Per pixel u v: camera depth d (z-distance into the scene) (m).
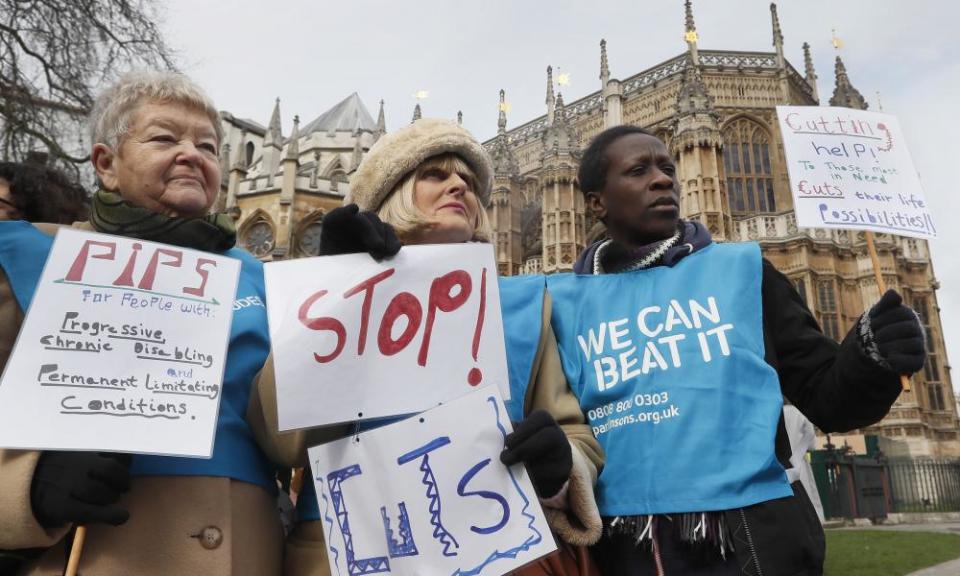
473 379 2.08
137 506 1.99
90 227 2.45
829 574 9.43
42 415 1.71
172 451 1.81
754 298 2.56
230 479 2.16
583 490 2.07
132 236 2.30
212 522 2.04
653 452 2.39
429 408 2.02
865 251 33.38
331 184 44.03
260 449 2.34
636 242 3.01
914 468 25.62
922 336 2.14
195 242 2.38
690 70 36.66
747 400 2.38
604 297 2.84
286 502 2.93
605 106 41.88
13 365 1.74
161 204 2.42
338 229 2.14
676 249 2.83
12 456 1.75
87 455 1.73
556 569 2.23
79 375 1.81
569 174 36.41
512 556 1.81
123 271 2.01
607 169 3.04
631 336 2.65
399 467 1.95
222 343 2.04
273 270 2.11
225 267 2.19
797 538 2.19
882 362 2.11
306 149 57.75
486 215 2.78
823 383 2.40
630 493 2.38
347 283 2.09
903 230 2.86
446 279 2.18
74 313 1.88
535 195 44.50
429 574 1.84
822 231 33.38
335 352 2.01
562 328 2.86
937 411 33.72
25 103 11.85
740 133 38.75
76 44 12.38
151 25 13.00
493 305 2.20
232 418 2.25
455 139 2.60
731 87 39.53
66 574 1.77
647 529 2.31
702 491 2.26
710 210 31.42
